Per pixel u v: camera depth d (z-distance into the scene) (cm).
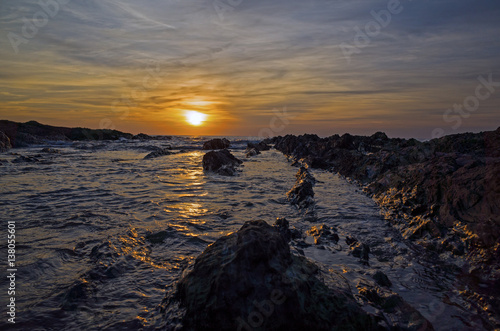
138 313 270
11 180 1009
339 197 823
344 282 297
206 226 535
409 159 1097
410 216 575
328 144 2138
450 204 503
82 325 251
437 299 301
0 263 362
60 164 1550
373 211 666
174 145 3772
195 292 252
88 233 480
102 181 1037
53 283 318
